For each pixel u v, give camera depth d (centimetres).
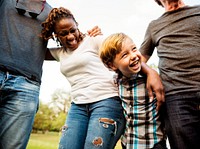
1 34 175
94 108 164
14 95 174
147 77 157
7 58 173
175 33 162
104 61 164
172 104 150
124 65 154
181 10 167
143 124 156
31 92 179
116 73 166
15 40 176
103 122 158
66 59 180
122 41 155
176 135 146
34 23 186
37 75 183
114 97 165
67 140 167
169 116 150
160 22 173
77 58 172
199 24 158
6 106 173
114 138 160
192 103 147
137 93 159
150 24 180
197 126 146
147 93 158
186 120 145
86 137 160
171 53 158
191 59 151
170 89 152
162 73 161
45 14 194
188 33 158
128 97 160
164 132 158
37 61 183
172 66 155
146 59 182
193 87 147
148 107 156
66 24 176
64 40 179
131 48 155
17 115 172
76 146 166
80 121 169
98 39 176
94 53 175
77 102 172
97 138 155
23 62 177
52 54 194
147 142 154
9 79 172
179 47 157
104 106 161
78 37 181
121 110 164
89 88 167
